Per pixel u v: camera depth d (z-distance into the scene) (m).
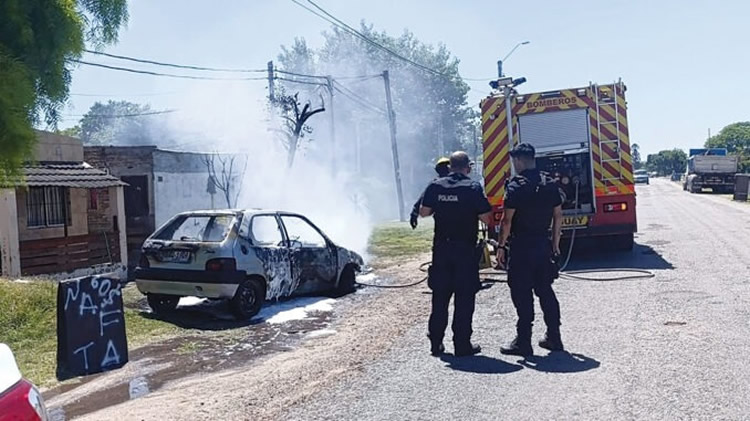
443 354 7.38
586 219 13.61
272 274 10.73
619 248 15.13
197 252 10.20
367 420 5.46
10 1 7.67
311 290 11.75
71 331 7.60
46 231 15.34
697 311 8.73
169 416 5.86
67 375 7.52
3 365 3.06
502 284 11.80
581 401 5.61
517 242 7.21
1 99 7.16
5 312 9.69
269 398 6.23
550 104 13.66
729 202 37.59
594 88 13.61
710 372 6.19
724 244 15.98
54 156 16.16
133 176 19.91
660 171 147.75
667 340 7.38
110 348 7.86
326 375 6.87
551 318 7.24
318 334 9.09
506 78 13.87
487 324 8.74
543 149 13.68
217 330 9.57
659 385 5.91
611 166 13.62
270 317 10.35
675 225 22.20
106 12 9.03
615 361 6.71
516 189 7.17
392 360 7.25
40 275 14.73
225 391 6.58
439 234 7.30
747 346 7.00
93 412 6.18
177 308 11.20
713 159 53.16
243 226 10.54
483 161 13.75
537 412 5.41
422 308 10.29
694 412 5.25
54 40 8.03
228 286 9.98
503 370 6.64
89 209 17.08
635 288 10.60
